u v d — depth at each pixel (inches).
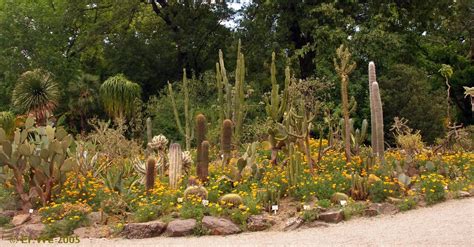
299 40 959.6
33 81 768.9
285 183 412.5
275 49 917.8
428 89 852.6
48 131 414.0
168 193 401.4
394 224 345.7
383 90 818.2
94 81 978.7
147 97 1107.3
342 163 482.3
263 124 654.5
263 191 388.5
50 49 1021.8
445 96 911.0
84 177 454.0
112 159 513.0
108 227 365.7
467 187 436.1
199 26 1067.9
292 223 353.1
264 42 939.3
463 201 408.2
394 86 821.9
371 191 401.7
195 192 391.5
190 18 1088.8
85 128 945.5
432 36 1024.9
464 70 1126.4
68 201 401.7
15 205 413.1
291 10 921.5
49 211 380.8
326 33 844.0
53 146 404.8
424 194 410.6
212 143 600.4
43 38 1019.3
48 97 773.3
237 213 358.9
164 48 1093.1
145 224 350.9
